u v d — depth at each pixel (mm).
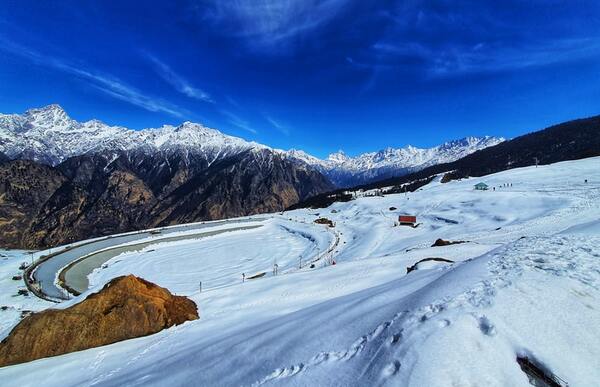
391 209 116688
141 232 129125
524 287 11211
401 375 8328
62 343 20578
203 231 128000
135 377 14945
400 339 9672
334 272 30234
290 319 17031
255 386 10570
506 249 17031
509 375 8070
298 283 27844
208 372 12922
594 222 25031
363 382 8789
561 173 110812
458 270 14867
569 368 8242
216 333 19250
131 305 21969
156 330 21797
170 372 14273
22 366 18938
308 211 169750
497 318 9656
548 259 13805
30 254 95625
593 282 11203
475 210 84000
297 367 10750
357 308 14578
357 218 119375
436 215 91875
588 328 9297
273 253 86250
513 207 77438
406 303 12383
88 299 22172
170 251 96938
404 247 62750
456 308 10523
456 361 8352
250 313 22422
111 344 20719
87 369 17562
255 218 164375
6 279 73812
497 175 130375
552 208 68000
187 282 64062
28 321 21000
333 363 10258
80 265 86812
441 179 179875
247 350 13656
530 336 9055
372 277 27156
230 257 84688
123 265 83000
